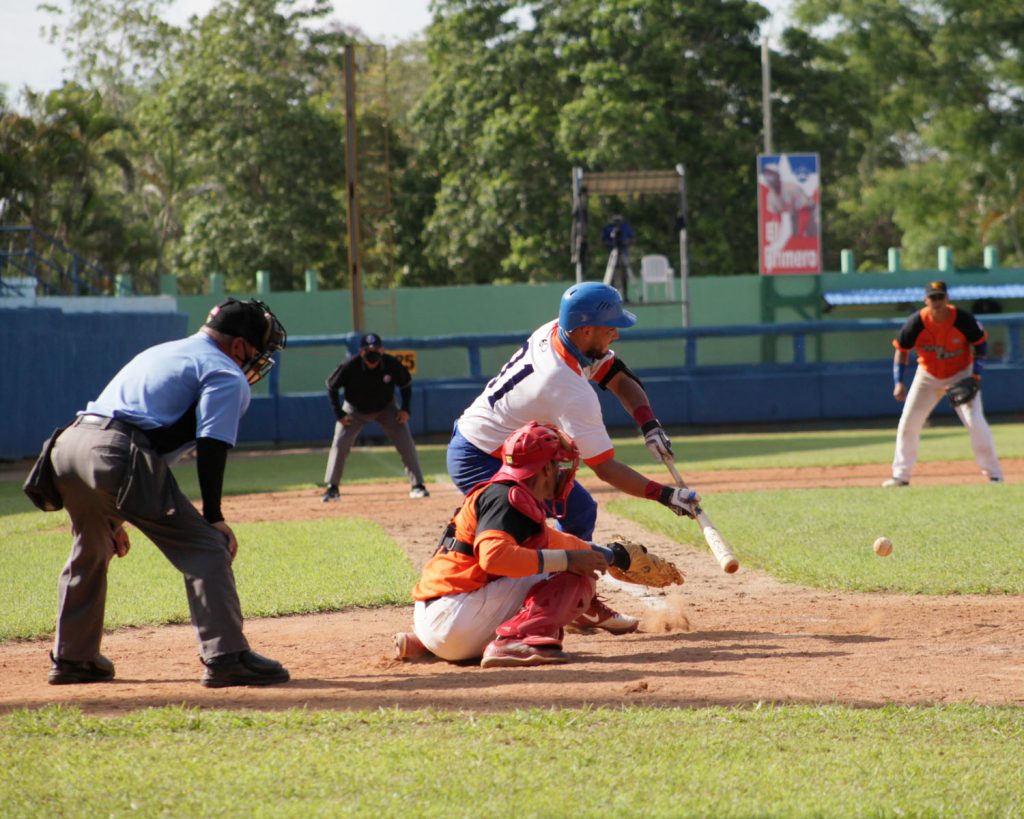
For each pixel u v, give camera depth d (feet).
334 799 44.70
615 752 50.01
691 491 74.59
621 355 430.61
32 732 54.80
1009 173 634.43
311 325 435.53
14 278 320.70
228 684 66.13
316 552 120.67
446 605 71.51
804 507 145.59
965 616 84.38
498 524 69.62
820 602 91.35
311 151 535.60
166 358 66.74
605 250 481.87
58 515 161.99
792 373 328.49
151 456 64.69
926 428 306.14
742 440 285.84
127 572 111.04
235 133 525.75
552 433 69.87
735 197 504.02
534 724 54.54
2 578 109.19
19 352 261.44
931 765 48.34
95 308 297.74
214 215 530.27
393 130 554.46
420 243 549.95
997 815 42.68
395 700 61.31
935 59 634.43
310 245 535.60
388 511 159.12
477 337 320.50
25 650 81.46
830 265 636.07
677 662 70.69
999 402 328.90
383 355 171.73
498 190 486.38
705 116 521.65
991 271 437.58
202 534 66.59
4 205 426.51
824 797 44.39
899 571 100.83
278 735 53.47
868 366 329.11
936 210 641.81
